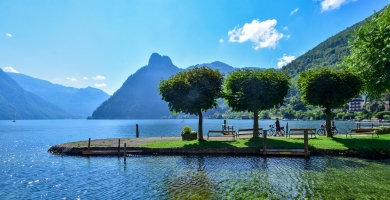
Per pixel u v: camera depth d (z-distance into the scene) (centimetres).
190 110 2761
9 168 2023
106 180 1541
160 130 7900
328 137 2689
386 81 2116
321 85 2598
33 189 1428
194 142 2652
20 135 6850
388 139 2400
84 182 1521
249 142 2536
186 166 1855
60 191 1375
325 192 1223
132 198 1205
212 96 2752
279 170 1677
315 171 1631
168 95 2736
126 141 2944
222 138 3034
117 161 2134
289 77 2778
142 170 1766
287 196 1175
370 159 1992
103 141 2992
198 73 2781
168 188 1338
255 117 2784
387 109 9075
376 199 1125
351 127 6388
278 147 2298
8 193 1366
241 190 1274
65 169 1888
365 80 2314
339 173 1575
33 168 1980
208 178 1512
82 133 7600
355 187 1297
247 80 2614
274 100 2639
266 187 1315
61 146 2714
